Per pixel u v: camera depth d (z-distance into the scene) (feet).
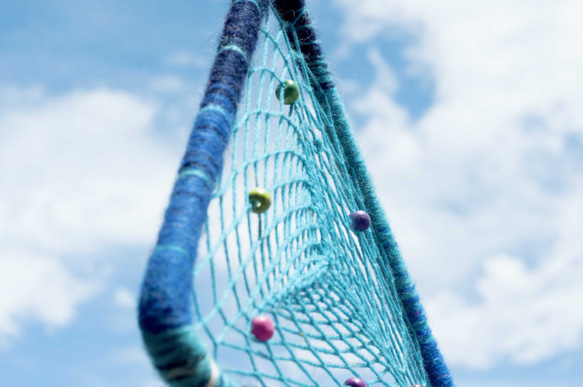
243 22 1.69
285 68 1.89
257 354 1.48
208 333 1.40
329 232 1.83
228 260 1.49
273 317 1.55
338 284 1.77
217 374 1.33
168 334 1.26
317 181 1.85
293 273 1.65
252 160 1.65
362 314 1.79
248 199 1.59
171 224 1.34
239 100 1.59
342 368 1.68
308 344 1.61
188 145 1.46
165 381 1.30
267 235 1.59
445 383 1.97
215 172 1.44
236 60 1.62
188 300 1.30
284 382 1.51
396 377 1.83
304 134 1.88
